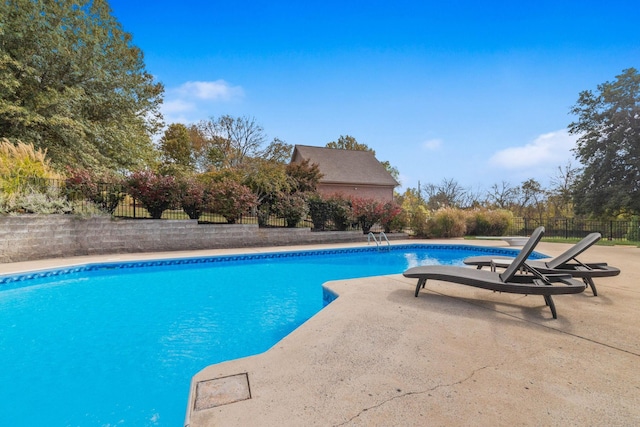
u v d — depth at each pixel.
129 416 2.54
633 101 17.59
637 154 17.80
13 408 2.62
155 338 4.06
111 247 9.23
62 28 15.35
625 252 9.73
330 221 14.67
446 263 10.12
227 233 11.15
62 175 9.89
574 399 2.00
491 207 21.88
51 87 14.67
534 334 3.10
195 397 2.00
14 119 12.42
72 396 2.80
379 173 30.16
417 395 2.04
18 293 6.02
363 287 5.09
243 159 29.38
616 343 2.88
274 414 1.83
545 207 27.83
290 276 7.99
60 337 4.07
